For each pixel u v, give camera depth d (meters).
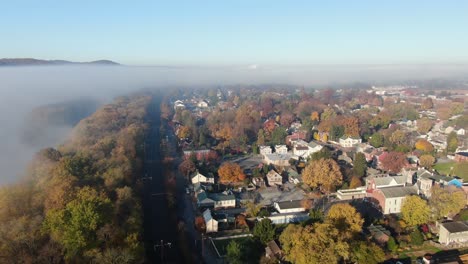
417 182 176.12
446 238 135.62
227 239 145.62
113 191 155.50
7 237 117.88
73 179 154.75
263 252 131.38
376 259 115.00
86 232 116.94
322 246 111.12
